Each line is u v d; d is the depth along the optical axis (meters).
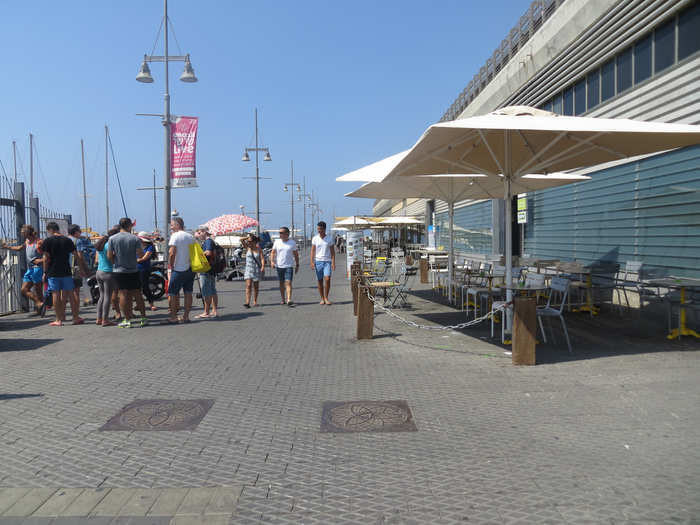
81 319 10.70
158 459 3.95
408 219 29.59
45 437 4.41
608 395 5.32
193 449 4.13
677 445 4.07
